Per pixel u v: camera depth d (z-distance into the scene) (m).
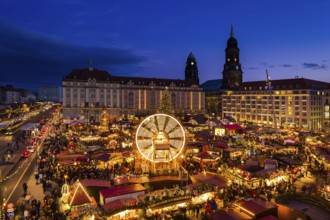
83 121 92.62
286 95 121.19
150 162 39.38
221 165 42.31
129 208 25.50
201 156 44.47
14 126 97.81
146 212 26.20
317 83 122.00
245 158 47.56
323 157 42.12
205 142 60.38
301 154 51.44
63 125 100.88
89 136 64.25
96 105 135.12
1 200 31.42
